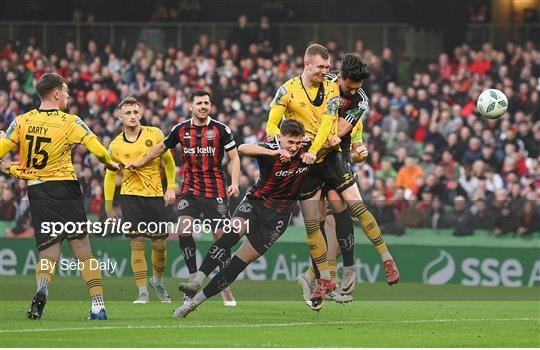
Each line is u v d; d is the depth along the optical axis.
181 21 44.34
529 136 35.97
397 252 25.61
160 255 19.03
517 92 38.81
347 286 17.47
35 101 38.84
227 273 15.98
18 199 25.12
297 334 14.23
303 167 15.74
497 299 21.88
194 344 12.91
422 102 37.28
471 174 34.03
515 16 43.56
